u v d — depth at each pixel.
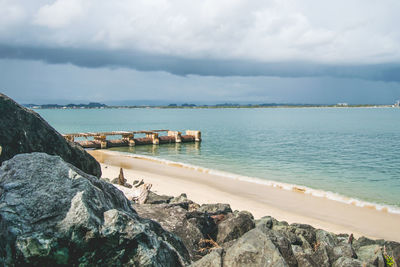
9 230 4.31
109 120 147.88
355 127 92.81
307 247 10.08
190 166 29.08
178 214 9.55
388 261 9.31
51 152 8.23
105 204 5.24
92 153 37.88
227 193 19.34
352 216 15.73
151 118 173.12
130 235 4.77
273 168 29.97
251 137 64.50
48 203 4.69
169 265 5.36
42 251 4.22
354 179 25.33
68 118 169.00
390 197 19.66
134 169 27.19
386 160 35.34
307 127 94.38
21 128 7.61
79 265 4.46
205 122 128.88
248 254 6.11
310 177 25.94
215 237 9.41
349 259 8.09
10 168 5.25
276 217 15.19
